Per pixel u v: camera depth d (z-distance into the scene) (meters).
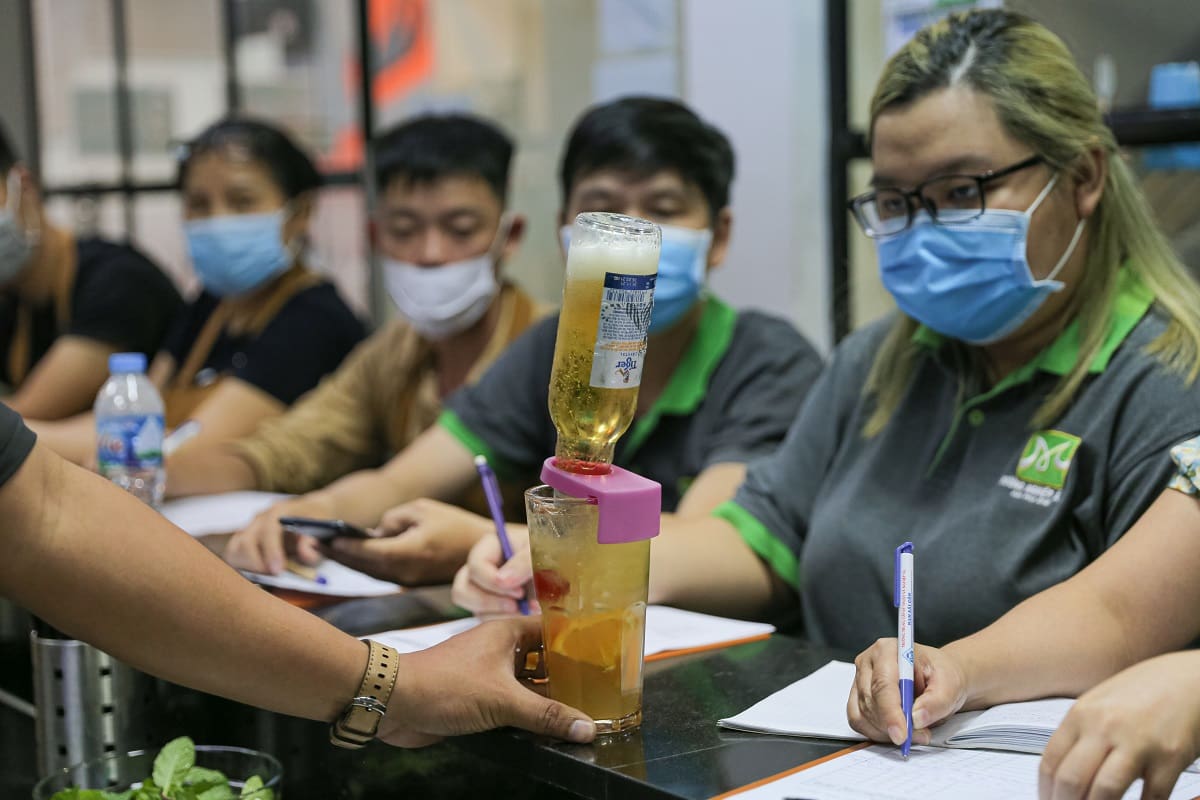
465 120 2.50
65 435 2.73
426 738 1.12
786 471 1.73
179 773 1.17
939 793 0.94
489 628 1.17
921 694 1.08
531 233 3.33
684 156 1.96
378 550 1.67
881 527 1.55
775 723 1.11
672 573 1.62
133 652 1.00
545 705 1.08
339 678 1.06
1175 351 1.38
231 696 1.05
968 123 1.41
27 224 3.24
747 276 2.80
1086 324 1.44
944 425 1.55
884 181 1.48
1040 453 1.43
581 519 1.08
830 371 1.74
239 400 2.89
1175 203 2.18
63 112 4.67
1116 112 2.21
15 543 0.95
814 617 1.63
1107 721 0.93
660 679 1.27
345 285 3.79
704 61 2.83
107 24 4.43
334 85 3.74
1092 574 1.24
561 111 3.20
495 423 2.19
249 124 3.04
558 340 1.10
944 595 1.46
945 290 1.45
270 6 3.89
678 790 0.97
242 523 2.10
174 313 3.50
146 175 4.46
